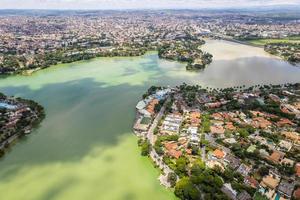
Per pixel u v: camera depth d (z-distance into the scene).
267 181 120.50
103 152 148.12
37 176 129.38
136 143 156.62
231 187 117.81
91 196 117.00
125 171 132.50
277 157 137.12
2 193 118.81
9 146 154.25
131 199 114.94
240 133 158.50
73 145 154.88
